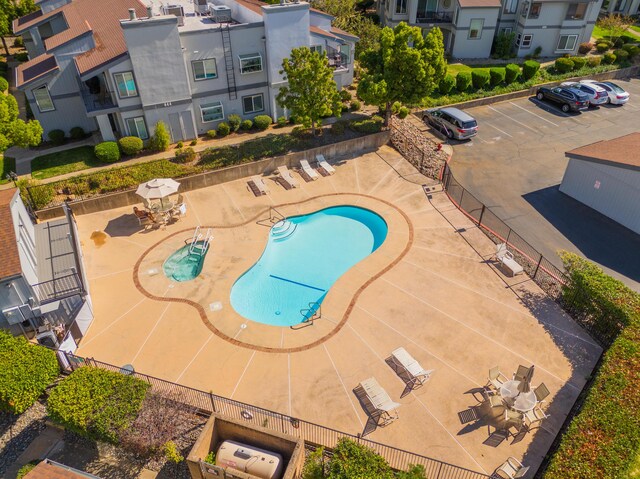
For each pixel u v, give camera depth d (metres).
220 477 14.52
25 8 51.47
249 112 37.25
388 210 28.88
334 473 13.86
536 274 23.86
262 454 15.08
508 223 28.08
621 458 14.14
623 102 43.75
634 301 19.73
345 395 18.05
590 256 25.55
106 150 31.47
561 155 35.59
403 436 16.64
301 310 22.39
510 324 21.11
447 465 15.73
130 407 15.66
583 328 20.95
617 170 27.22
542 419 17.03
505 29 53.56
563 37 51.72
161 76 32.06
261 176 32.34
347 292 22.83
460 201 29.42
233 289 23.30
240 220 28.05
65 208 25.14
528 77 47.16
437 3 51.56
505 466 15.50
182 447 16.23
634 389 16.12
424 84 33.94
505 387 17.52
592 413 15.38
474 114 42.53
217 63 33.88
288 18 33.91
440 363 19.31
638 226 27.11
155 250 25.66
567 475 13.79
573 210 29.31
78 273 20.84
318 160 33.50
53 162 32.25
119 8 40.78
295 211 28.83
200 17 38.56
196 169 31.12
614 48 54.97
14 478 15.59
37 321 20.14
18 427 17.16
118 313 21.72
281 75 35.97
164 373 18.91
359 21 49.84
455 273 23.98
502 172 33.28
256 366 19.22
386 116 36.19
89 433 15.41
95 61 31.44
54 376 17.42
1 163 32.25
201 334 20.69
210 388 18.30
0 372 16.52
